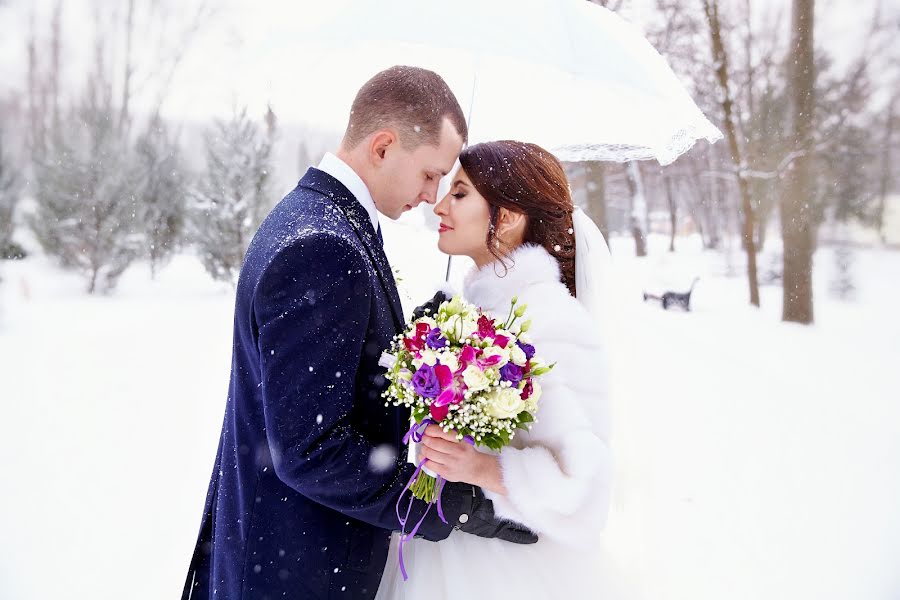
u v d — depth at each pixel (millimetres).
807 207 11547
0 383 6480
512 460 1515
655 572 2928
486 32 1873
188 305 12352
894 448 5145
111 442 4938
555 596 1688
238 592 1485
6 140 21969
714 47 13352
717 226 26844
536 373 1464
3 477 4254
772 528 3852
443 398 1369
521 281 1756
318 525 1483
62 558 3285
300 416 1317
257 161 14414
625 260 20828
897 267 15086
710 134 2180
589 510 1550
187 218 14930
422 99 1615
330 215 1484
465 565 1654
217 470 1781
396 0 1983
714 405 6203
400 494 1464
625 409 2107
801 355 8773
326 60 2361
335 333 1350
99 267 13594
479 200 1833
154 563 3252
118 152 14766
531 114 2432
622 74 1930
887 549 3621
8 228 16156
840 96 13688
